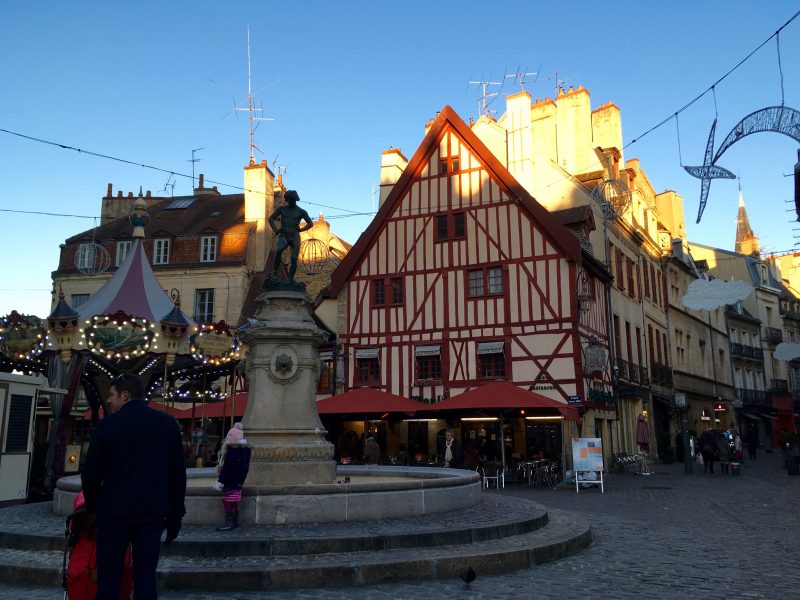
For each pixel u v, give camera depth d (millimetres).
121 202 33250
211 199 32406
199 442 19156
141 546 3799
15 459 12188
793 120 8773
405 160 29078
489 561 6348
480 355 22797
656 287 32406
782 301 49438
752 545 7977
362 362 24469
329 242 30453
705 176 9695
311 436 9109
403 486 8141
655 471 23172
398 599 5348
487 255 23453
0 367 16703
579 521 8891
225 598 5426
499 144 27734
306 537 6512
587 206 24609
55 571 5836
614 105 31453
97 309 15273
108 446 3889
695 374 35594
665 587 5762
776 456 34188
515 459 21172
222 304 27344
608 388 24094
